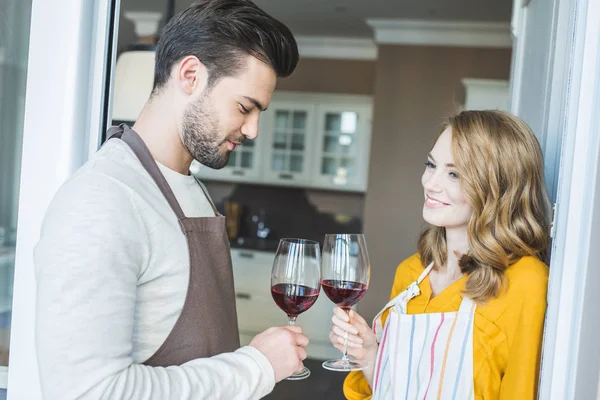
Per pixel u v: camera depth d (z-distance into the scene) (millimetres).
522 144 1415
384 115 5062
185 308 1087
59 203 969
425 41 4973
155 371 954
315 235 6047
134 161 1089
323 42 5777
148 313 1055
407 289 1595
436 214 1483
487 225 1404
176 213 1111
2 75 1382
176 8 3246
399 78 5031
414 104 5020
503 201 1402
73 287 890
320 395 2957
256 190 6156
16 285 1291
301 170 5727
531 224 1413
